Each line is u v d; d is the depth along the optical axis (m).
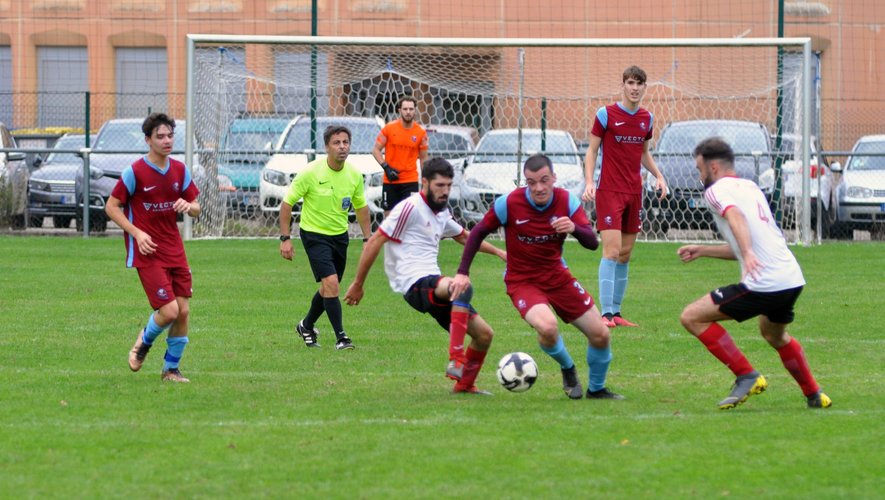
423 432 13.92
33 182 42.53
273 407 15.45
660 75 55.28
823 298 26.50
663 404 15.74
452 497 11.27
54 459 12.62
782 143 40.81
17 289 27.70
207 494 11.36
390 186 31.50
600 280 23.02
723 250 15.62
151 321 17.12
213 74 40.69
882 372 18.08
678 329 22.56
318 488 11.55
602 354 16.02
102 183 42.06
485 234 16.05
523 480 11.84
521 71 42.28
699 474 12.05
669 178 40.56
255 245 38.41
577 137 53.31
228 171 40.91
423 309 17.03
